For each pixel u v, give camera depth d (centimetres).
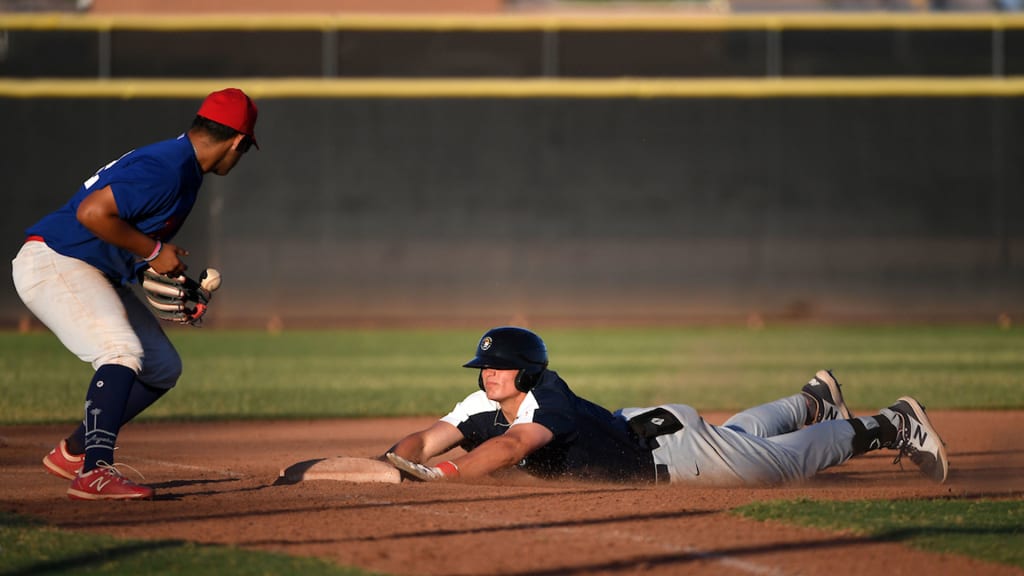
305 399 3591
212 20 6512
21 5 7250
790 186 6581
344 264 6538
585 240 6588
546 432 1705
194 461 2316
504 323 6588
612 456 1788
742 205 6588
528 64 6575
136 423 3058
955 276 6562
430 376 4272
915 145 6550
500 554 1316
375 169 6531
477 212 6562
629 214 6588
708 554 1320
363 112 6525
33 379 4044
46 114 6372
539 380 1766
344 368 4559
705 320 6612
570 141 6569
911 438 1956
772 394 3666
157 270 1644
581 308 6606
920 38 6575
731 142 6581
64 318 1641
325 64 6538
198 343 5659
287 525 1467
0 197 6372
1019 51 6556
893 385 3850
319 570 1238
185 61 6519
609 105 6562
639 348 5347
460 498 1658
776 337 5912
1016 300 6544
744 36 6581
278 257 6512
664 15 6669
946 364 4581
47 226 1667
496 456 1662
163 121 6412
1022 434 2795
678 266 6594
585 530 1442
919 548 1352
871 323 6588
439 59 6550
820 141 6569
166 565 1258
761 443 1861
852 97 6550
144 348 1742
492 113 6556
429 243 6562
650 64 6575
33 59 6469
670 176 6588
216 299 6494
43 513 1537
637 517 1520
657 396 3581
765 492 1761
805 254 6588
